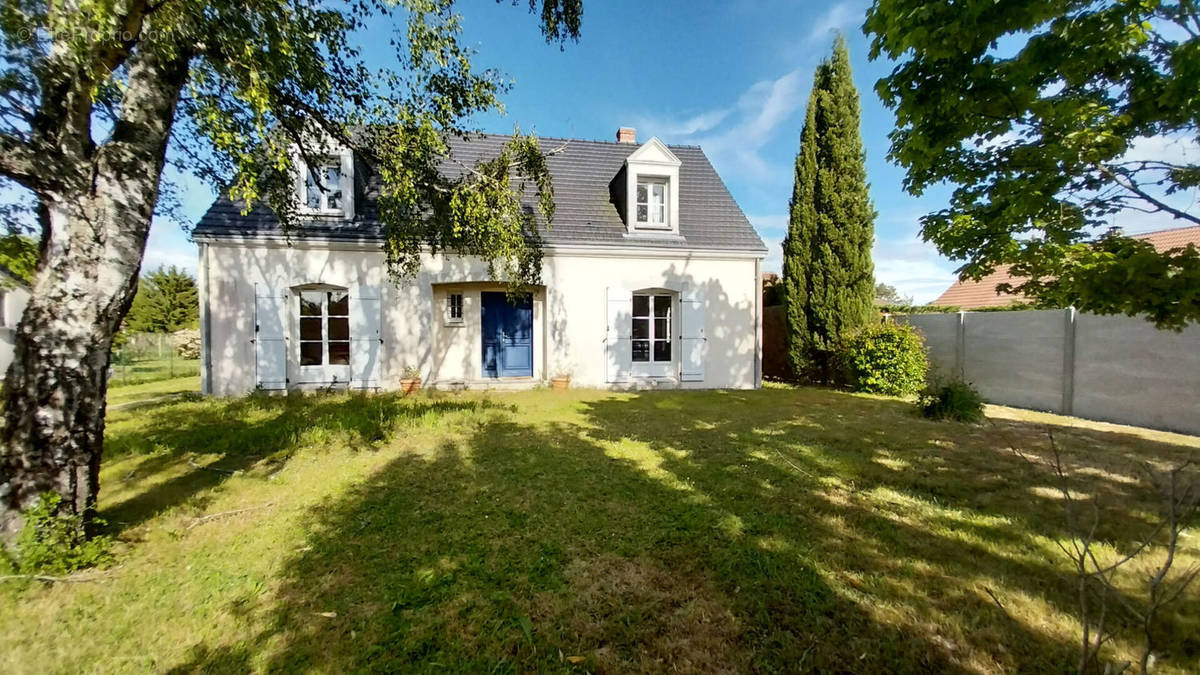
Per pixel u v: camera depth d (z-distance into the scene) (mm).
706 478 4605
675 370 11852
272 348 9641
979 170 3668
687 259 11680
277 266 9664
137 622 2408
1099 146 3037
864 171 11586
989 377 9328
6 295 14859
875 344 10406
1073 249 3203
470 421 7156
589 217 11789
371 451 5539
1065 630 2324
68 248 2996
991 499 4043
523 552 3160
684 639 2305
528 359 12562
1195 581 2641
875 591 2674
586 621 2443
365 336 10078
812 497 4102
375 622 2428
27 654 2160
